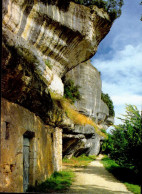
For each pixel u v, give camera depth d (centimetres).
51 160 1026
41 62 1115
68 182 913
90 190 797
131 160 1074
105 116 4622
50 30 1262
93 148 3056
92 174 1270
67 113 1349
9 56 490
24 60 666
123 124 1156
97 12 1455
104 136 3509
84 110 3312
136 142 1054
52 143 1082
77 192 743
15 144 578
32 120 743
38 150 795
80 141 2058
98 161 2372
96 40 1664
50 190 733
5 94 542
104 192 777
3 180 492
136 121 1090
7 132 544
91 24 1462
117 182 1032
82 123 1956
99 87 4153
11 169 548
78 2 1429
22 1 977
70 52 1537
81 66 3553
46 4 1162
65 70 1675
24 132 649
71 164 1792
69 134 1686
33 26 1125
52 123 1045
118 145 1209
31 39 1155
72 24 1354
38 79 709
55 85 1451
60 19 1267
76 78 3225
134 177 1110
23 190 638
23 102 655
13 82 547
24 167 674
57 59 1475
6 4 867
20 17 1000
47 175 912
